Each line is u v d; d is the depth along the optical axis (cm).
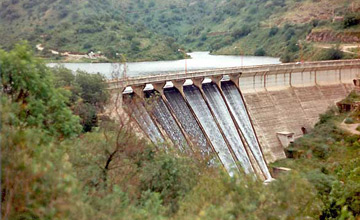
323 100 8450
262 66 7412
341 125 7625
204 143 5616
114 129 3416
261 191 2186
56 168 1920
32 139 2041
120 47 12781
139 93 5303
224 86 6906
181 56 14188
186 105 5847
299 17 16762
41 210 1739
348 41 12838
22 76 2475
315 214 3444
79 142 2777
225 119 6400
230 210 2047
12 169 1873
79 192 1933
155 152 3297
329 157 6462
